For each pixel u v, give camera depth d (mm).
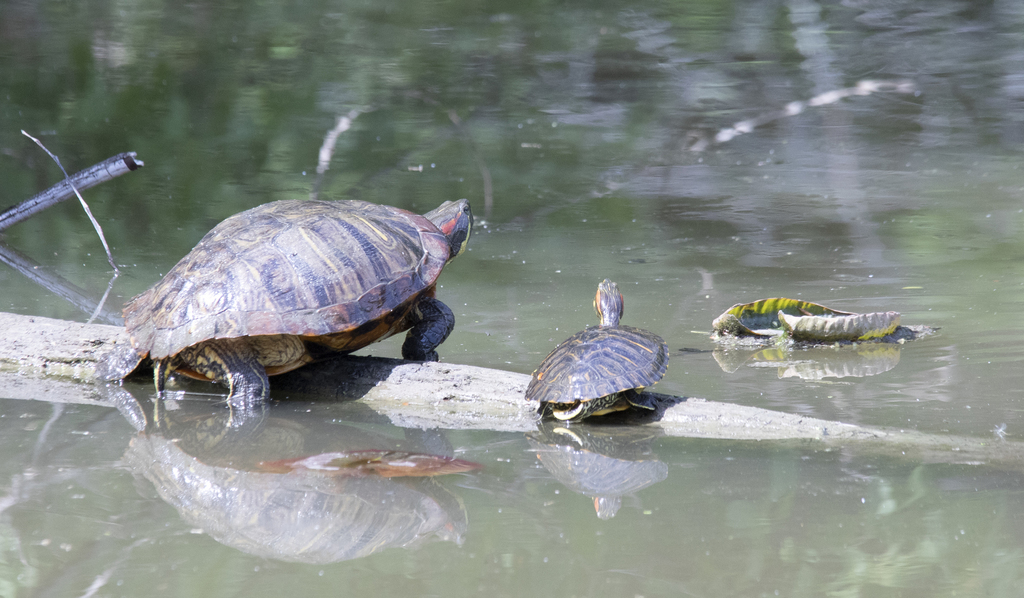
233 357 13539
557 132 44594
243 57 54312
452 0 61344
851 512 8930
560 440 11773
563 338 16938
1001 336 16047
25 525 8758
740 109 46625
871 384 13711
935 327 16906
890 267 22375
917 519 8711
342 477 10266
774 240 26234
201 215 30312
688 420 12359
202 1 60562
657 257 24453
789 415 12078
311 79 51438
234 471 10461
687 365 15156
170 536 8508
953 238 25578
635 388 11867
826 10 55656
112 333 16641
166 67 51688
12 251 24969
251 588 7383
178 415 13234
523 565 7797
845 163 38188
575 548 8141
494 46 56656
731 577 7527
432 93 50000
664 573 7625
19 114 43719
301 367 14820
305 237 13891
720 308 18906
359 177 36781
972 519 8664
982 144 40344
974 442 10984
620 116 46344
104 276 22688
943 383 13523
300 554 8078
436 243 15227
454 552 8086
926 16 53531
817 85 49312
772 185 34750
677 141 42750
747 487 9734
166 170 36500
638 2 60000
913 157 38875
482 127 45406
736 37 56469
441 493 9633
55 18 58625
